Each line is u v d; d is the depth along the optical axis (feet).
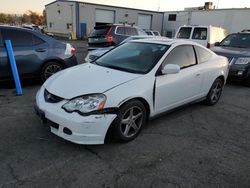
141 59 12.31
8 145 10.03
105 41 33.63
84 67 12.34
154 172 8.78
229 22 92.02
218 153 10.41
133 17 119.34
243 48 25.71
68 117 9.08
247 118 14.90
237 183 8.46
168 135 11.79
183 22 114.21
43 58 18.93
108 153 9.83
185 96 13.61
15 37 17.71
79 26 107.55
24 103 15.10
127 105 10.09
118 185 8.00
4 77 17.47
